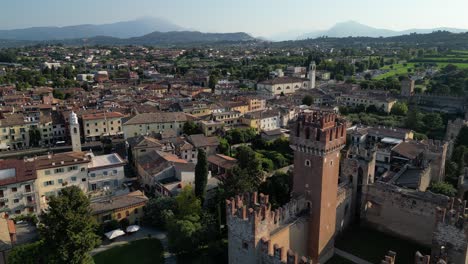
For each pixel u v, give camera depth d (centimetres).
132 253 9525
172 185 12331
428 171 11331
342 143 7900
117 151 18188
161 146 15738
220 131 19300
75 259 7662
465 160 13688
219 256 8750
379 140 16350
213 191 12012
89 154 14138
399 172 11488
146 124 19325
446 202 8450
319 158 7500
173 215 10169
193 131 19275
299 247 7806
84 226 7881
